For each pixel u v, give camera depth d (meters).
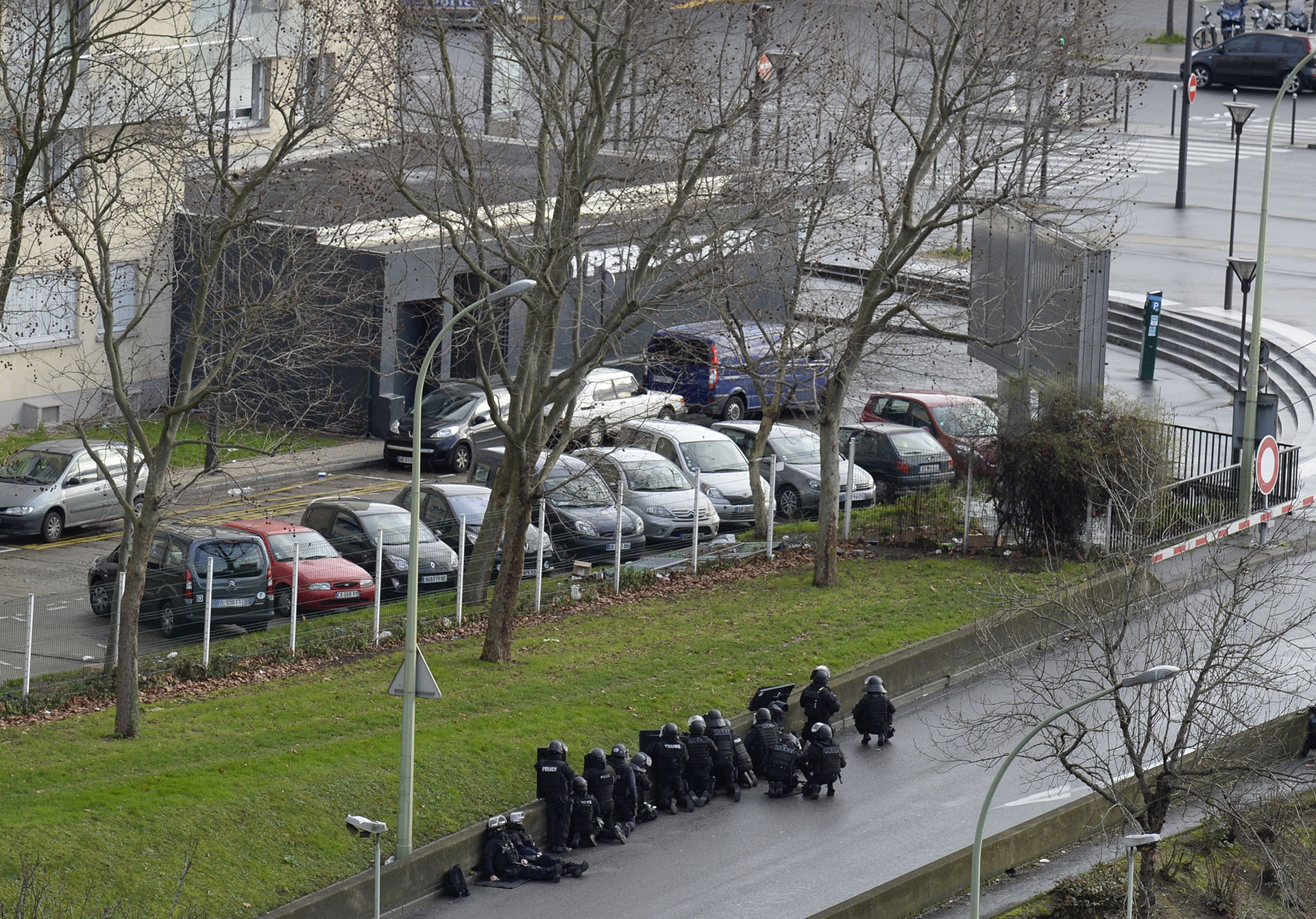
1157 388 106.06
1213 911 49.12
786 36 90.94
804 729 58.66
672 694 60.59
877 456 87.50
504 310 93.38
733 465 86.12
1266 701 55.62
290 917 44.69
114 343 56.59
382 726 56.31
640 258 61.50
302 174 79.69
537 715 57.88
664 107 71.38
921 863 50.84
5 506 79.25
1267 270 127.69
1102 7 113.62
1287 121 169.88
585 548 75.75
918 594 71.94
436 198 63.59
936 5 70.19
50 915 41.66
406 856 48.06
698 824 53.88
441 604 70.44
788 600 71.50
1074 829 53.94
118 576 59.38
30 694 57.38
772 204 66.25
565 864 50.19
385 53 63.44
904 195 68.38
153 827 46.72
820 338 74.88
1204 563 61.03
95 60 68.69
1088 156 77.12
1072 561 75.62
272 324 78.00
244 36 88.69
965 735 57.41
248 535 65.81
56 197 74.88
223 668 61.66
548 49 63.47
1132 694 60.00
